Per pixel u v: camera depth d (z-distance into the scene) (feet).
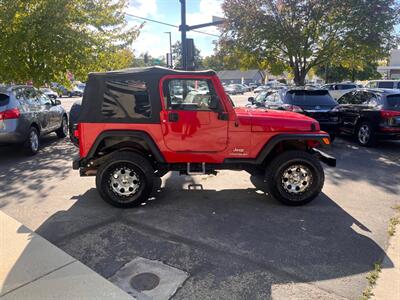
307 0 52.24
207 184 19.67
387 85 69.92
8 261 11.09
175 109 15.64
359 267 10.92
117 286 9.87
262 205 16.40
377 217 14.93
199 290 9.73
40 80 36.09
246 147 16.10
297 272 10.63
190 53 36.96
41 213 15.35
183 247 12.23
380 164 24.53
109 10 38.78
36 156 27.53
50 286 9.78
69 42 34.50
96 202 16.78
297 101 31.14
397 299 9.34
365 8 50.93
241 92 162.40
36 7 34.06
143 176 15.74
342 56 57.57
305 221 14.51
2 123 24.62
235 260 11.34
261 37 54.60
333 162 16.47
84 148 15.92
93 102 15.61
